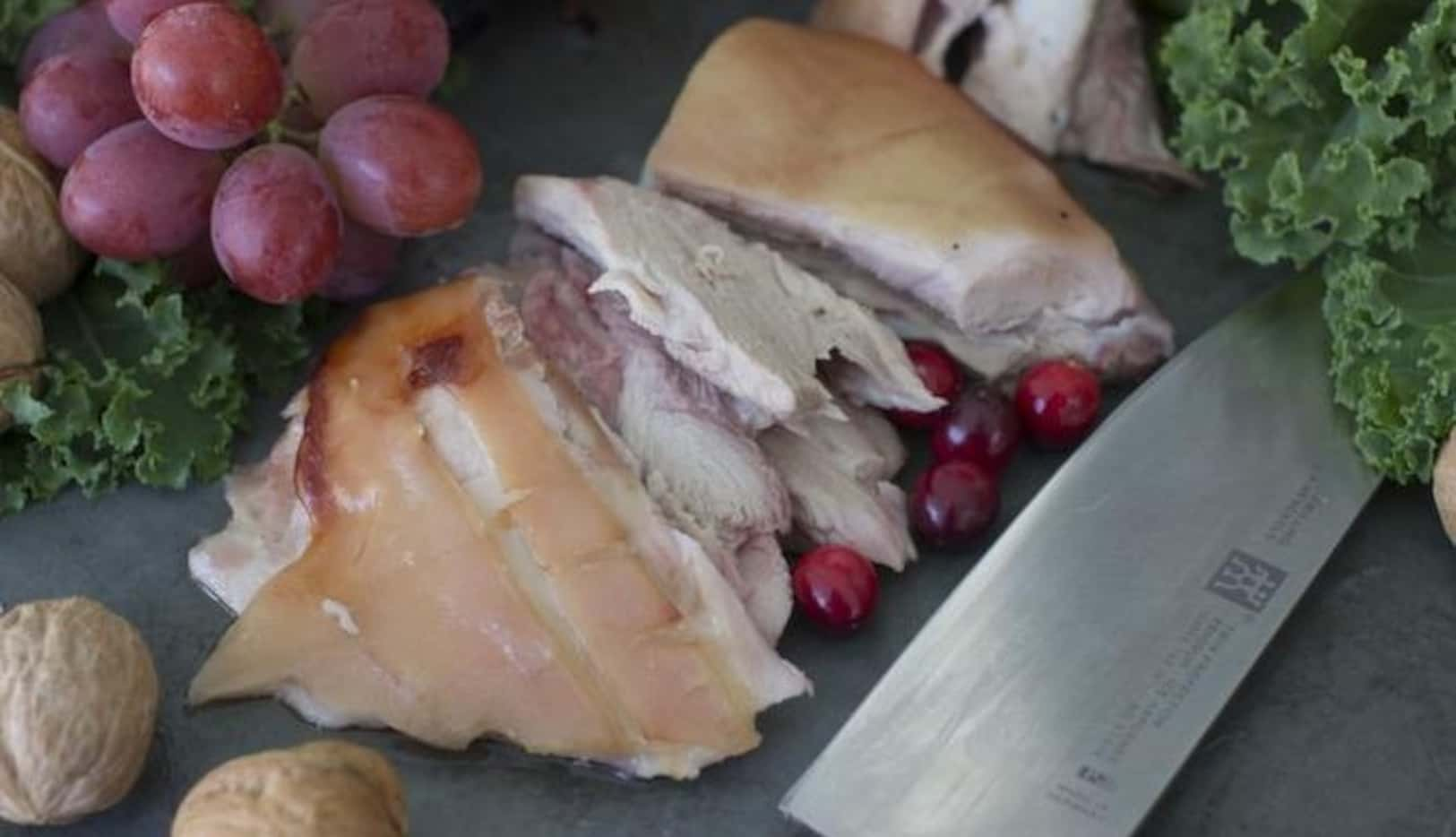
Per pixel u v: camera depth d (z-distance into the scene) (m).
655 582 0.33
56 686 0.30
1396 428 0.35
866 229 0.38
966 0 0.41
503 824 0.32
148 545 0.35
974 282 0.37
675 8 0.45
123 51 0.37
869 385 0.37
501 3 0.44
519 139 0.42
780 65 0.40
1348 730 0.34
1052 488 0.35
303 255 0.35
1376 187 0.37
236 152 0.36
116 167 0.35
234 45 0.34
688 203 0.39
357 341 0.36
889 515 0.36
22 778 0.30
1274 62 0.38
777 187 0.38
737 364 0.35
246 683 0.33
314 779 0.29
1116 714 0.32
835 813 0.31
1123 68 0.42
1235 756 0.33
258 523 0.35
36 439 0.36
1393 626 0.35
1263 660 0.34
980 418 0.37
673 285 0.36
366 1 0.37
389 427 0.34
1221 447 0.36
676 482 0.35
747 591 0.34
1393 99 0.37
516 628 0.32
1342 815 0.33
